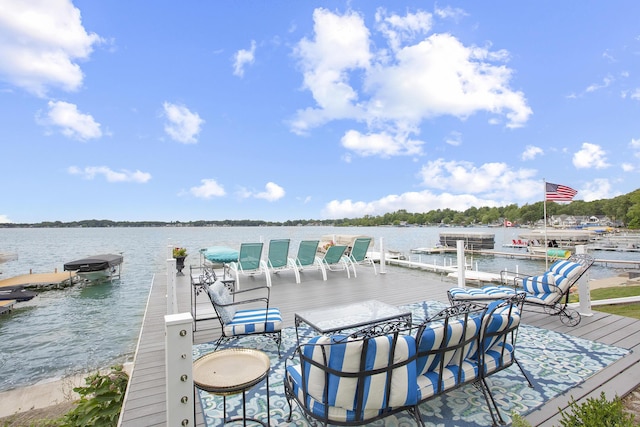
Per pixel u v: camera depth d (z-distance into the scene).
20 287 12.45
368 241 8.59
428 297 6.07
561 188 9.05
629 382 2.80
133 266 21.55
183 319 1.64
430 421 2.28
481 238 31.70
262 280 7.79
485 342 2.29
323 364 1.70
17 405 4.61
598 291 9.59
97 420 2.87
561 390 2.67
